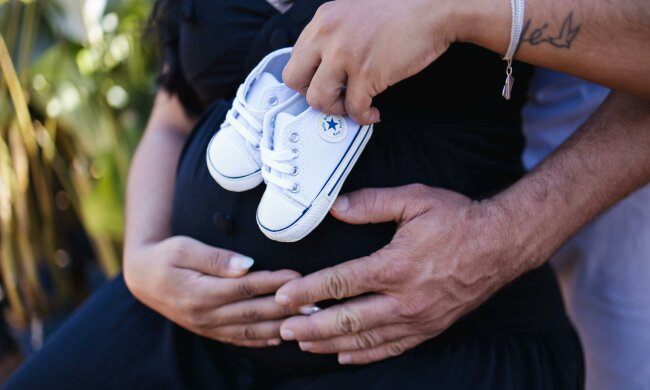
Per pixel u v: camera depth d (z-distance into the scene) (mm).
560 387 925
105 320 1116
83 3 1942
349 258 884
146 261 1011
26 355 2293
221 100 1015
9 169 2109
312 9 899
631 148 840
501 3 729
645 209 1185
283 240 832
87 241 2518
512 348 933
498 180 970
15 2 1939
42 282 2377
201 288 934
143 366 1053
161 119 1241
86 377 1050
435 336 917
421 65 752
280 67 894
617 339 1292
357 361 910
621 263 1246
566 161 863
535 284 975
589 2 711
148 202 1138
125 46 2074
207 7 975
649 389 1277
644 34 704
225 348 1068
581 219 860
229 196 921
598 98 1208
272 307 914
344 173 822
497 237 828
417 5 733
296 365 973
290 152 796
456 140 921
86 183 2199
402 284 835
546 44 743
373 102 895
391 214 848
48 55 2002
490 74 906
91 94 2068
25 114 2037
